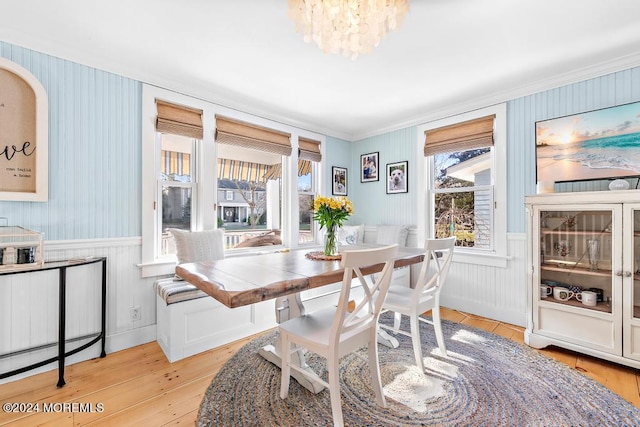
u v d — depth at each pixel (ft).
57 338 6.62
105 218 7.30
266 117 10.82
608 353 6.40
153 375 6.22
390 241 11.42
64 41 6.47
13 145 6.10
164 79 8.18
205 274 5.10
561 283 7.43
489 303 9.57
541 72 7.91
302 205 12.52
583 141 7.59
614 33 6.16
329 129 13.01
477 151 10.16
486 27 5.95
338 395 4.43
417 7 5.33
